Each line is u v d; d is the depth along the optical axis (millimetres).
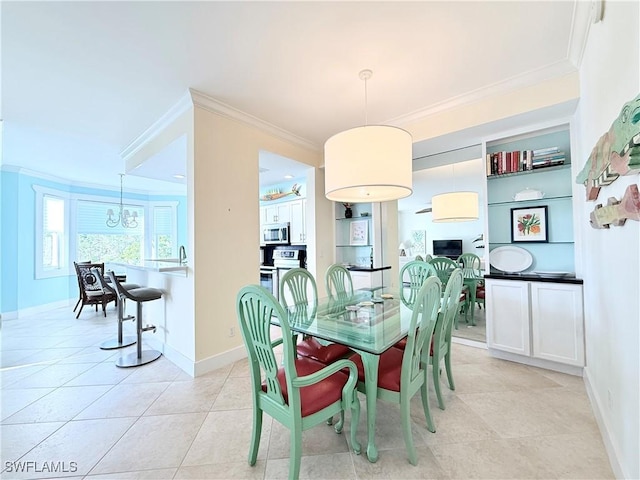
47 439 1757
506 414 1933
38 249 5113
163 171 4055
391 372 1660
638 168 973
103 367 2791
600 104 1643
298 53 2076
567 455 1558
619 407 1414
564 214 2764
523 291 2668
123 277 4793
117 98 2660
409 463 1523
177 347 2852
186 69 2246
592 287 2068
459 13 1727
